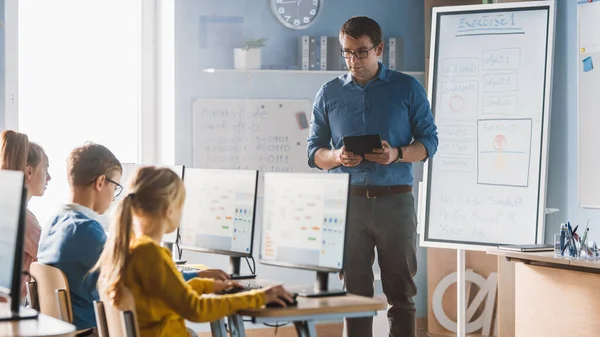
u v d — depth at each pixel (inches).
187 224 151.9
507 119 202.2
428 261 241.4
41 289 125.3
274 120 235.9
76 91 224.8
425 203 211.8
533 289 164.7
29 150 154.6
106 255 106.8
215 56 231.5
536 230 195.9
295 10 238.2
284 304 108.1
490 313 232.1
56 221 132.5
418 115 167.0
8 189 100.5
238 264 142.6
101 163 134.7
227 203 143.9
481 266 236.4
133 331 98.2
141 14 232.7
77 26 224.7
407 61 249.0
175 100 227.1
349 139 154.6
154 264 106.0
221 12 231.8
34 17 218.7
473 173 206.2
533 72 199.6
